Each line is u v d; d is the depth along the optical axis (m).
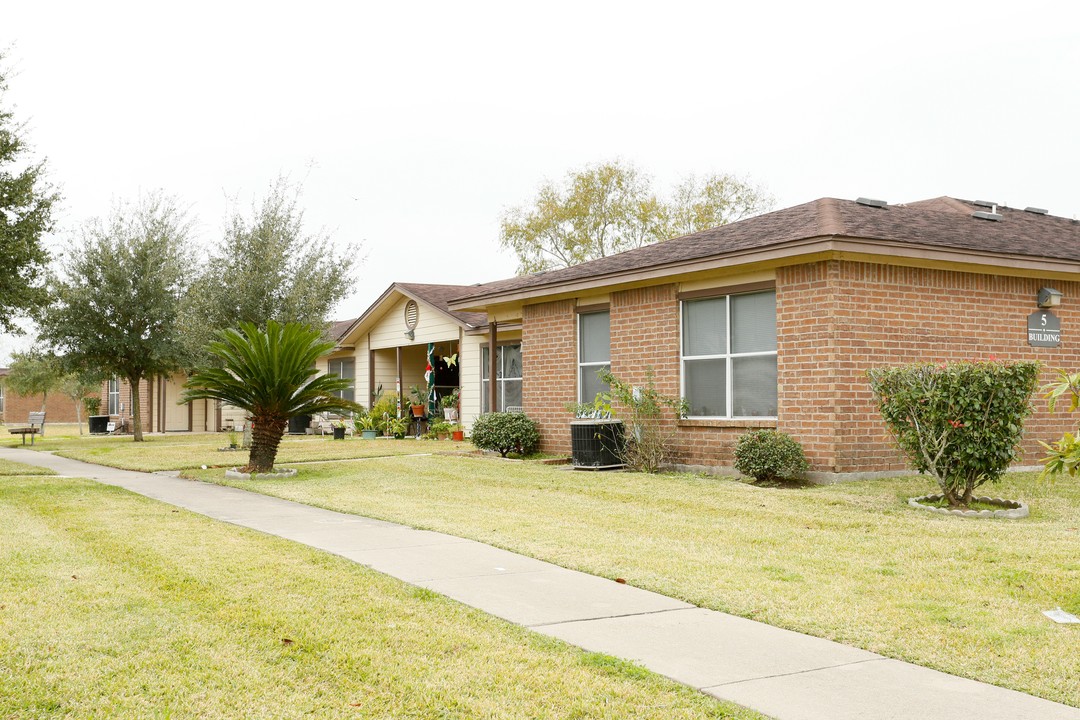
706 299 14.48
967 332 13.55
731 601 6.37
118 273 28.66
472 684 4.69
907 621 5.85
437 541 8.80
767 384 13.52
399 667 4.94
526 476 14.30
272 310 22.34
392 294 28.22
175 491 13.34
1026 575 6.99
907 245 12.40
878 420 12.62
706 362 14.47
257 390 15.08
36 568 7.32
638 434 14.97
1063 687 4.67
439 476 14.54
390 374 30.88
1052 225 17.69
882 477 12.62
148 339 28.83
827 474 12.33
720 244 14.14
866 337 12.57
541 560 7.85
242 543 8.55
